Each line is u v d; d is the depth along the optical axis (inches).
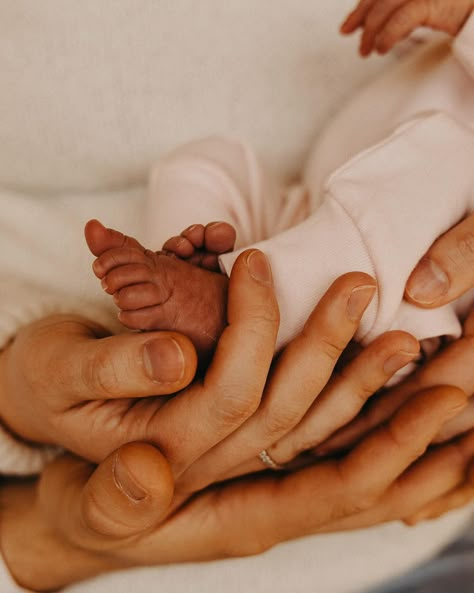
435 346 16.8
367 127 19.9
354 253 15.6
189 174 19.3
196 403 14.5
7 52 20.8
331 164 20.3
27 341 16.5
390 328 16.1
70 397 15.2
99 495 14.4
